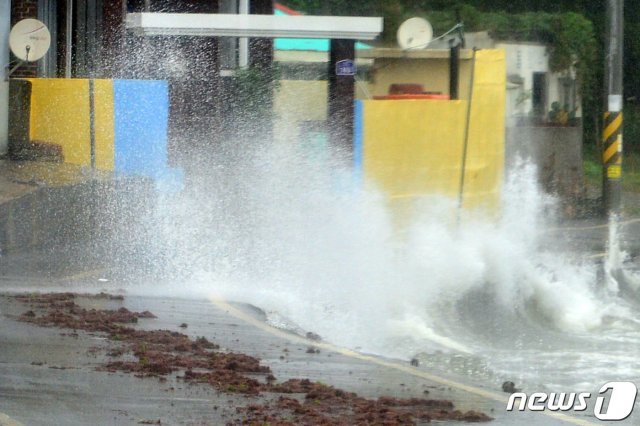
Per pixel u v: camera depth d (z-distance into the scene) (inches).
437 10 4037.9
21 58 2190.0
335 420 759.7
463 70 2256.4
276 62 2325.3
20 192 1684.3
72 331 1045.8
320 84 2162.9
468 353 1095.0
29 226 1662.2
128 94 2052.2
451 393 884.0
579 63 4020.7
